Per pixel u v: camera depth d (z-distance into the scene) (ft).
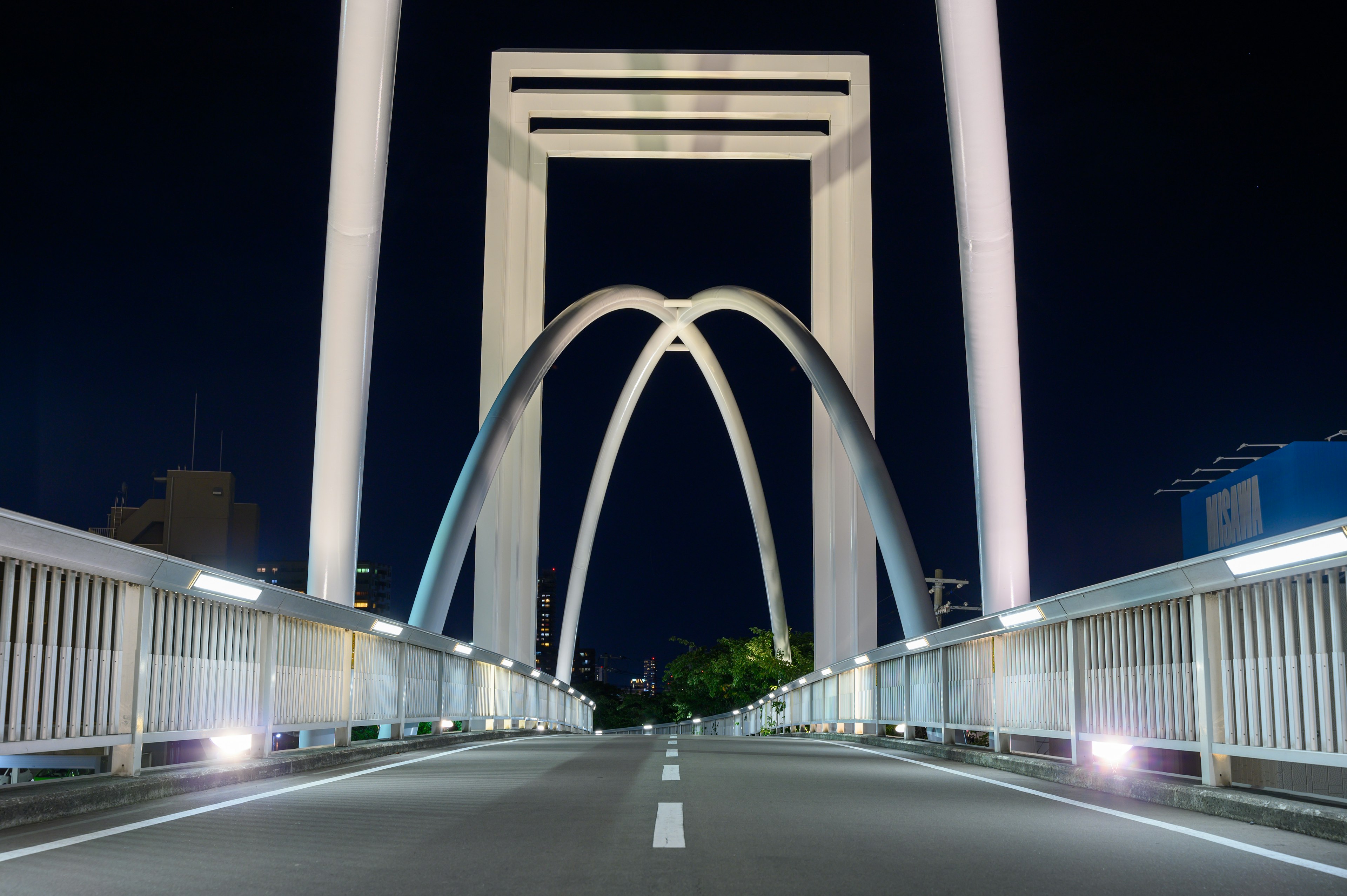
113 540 25.29
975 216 80.84
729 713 206.69
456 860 17.39
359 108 80.89
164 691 29.45
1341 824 20.58
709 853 18.28
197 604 31.58
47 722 23.85
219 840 19.67
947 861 17.70
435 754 48.21
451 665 65.67
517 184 174.60
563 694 134.62
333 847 18.80
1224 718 27.25
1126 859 18.20
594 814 23.58
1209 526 121.90
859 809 25.23
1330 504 100.53
